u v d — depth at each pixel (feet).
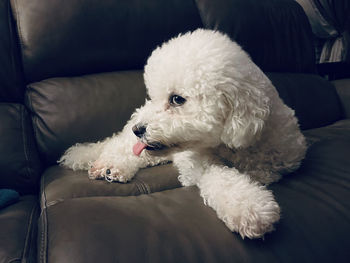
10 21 3.93
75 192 2.70
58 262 1.71
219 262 1.79
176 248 1.83
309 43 6.14
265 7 5.69
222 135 2.62
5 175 3.26
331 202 2.35
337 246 2.03
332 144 3.64
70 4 4.00
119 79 4.20
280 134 2.82
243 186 2.28
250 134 2.50
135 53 4.39
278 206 2.10
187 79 2.46
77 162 3.37
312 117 5.43
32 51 3.88
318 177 2.76
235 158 2.89
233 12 5.16
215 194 2.29
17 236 2.31
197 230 1.99
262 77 2.82
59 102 3.82
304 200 2.37
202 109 2.52
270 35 5.56
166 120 2.60
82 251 1.75
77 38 4.03
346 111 6.00
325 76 7.55
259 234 1.93
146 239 1.86
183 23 4.67
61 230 1.94
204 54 2.49
